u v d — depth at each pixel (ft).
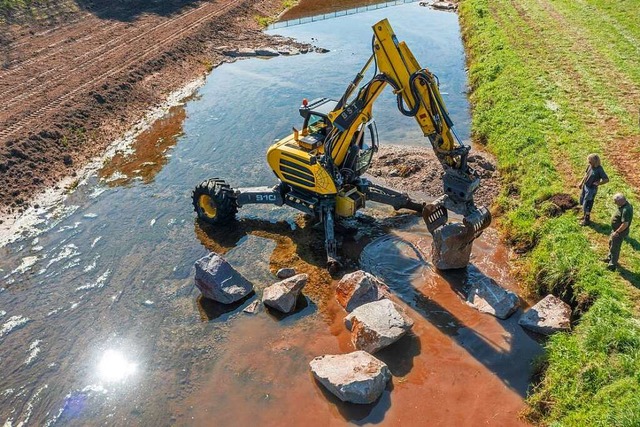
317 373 34.65
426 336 38.73
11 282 45.42
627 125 59.41
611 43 85.46
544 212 47.39
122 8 114.01
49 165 61.36
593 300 37.14
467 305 41.47
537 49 86.07
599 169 41.52
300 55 102.99
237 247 49.39
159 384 35.76
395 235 50.24
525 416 32.32
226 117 76.59
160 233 51.65
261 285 44.34
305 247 49.06
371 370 34.06
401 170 59.67
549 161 53.57
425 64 95.50
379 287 42.57
